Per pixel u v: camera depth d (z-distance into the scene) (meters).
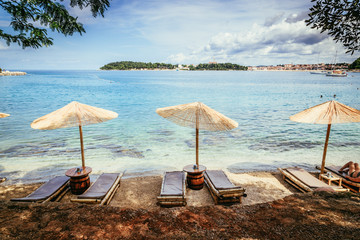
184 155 9.70
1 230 2.48
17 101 28.62
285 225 2.69
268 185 6.85
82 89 48.38
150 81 84.94
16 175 7.52
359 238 2.44
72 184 5.77
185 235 2.48
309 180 6.24
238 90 47.75
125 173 7.78
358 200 3.36
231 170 8.14
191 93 41.41
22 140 11.80
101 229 2.56
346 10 2.79
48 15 3.59
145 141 11.78
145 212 2.96
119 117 18.89
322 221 2.77
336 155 9.80
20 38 3.70
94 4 3.30
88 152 9.98
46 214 2.84
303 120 6.38
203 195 6.06
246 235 2.49
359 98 33.53
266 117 19.14
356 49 2.95
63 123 5.27
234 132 13.84
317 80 93.94
